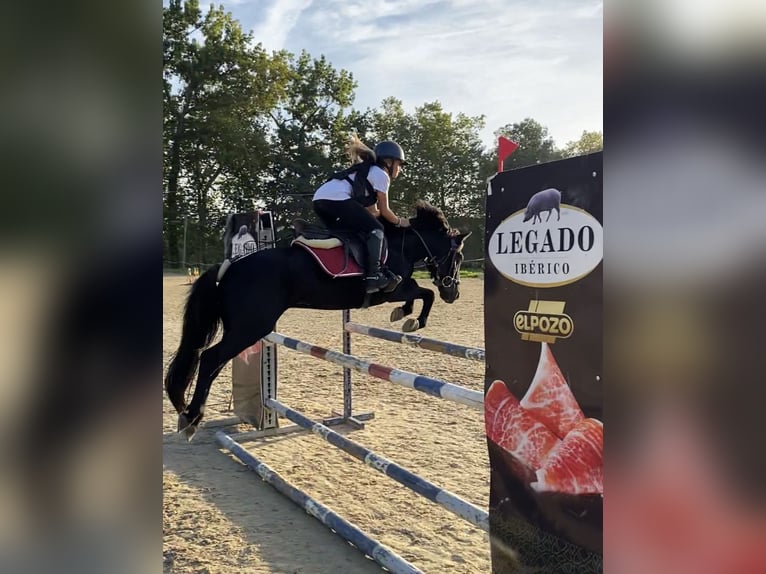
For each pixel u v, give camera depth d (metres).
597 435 1.99
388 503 3.77
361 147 4.93
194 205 35.66
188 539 3.28
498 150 2.42
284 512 3.69
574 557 2.08
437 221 5.14
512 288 2.30
